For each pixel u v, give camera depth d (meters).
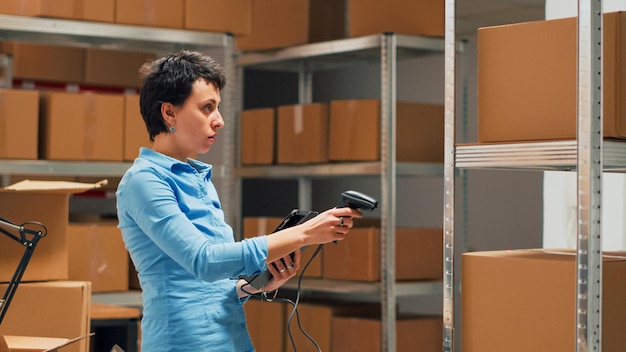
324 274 4.19
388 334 3.93
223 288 1.99
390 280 3.93
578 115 2.00
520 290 2.13
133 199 1.90
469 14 4.01
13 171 3.62
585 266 1.98
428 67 4.67
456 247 4.21
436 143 4.17
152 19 3.79
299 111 4.33
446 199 2.29
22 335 2.90
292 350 4.29
